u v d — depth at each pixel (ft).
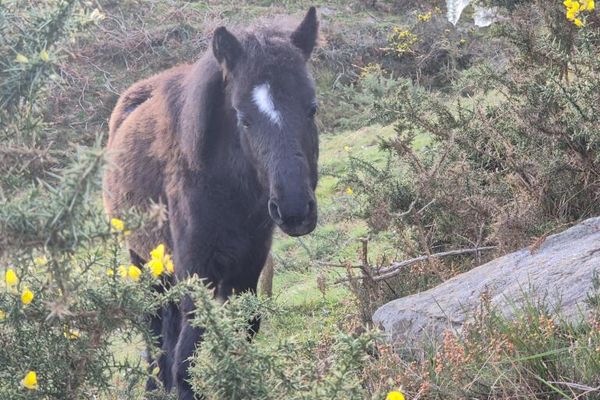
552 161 35.55
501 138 37.60
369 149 93.40
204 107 31.68
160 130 35.19
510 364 23.72
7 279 18.80
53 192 17.10
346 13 154.10
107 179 38.75
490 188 37.35
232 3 152.97
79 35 20.72
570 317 25.21
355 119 120.88
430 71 129.90
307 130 29.45
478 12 63.21
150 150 35.76
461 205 37.32
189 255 32.73
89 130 125.18
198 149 31.83
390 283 37.24
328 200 79.82
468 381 23.71
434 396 23.58
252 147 29.22
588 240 30.09
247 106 29.12
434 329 28.25
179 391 31.96
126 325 22.22
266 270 52.39
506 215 34.68
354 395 18.76
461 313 28.68
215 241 32.48
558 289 27.07
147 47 139.33
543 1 43.93
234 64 30.27
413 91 41.52
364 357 18.62
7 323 21.24
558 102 36.29
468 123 39.91
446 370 23.95
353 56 141.79
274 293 57.11
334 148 103.91
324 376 19.43
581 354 23.04
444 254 36.06
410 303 31.07
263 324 45.85
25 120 20.40
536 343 23.79
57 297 19.52
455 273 35.14
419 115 40.50
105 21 143.33
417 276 36.81
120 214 18.61
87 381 22.49
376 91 79.20
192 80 33.12
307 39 32.24
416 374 24.02
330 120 128.16
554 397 22.91
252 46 29.89
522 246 34.37
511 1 54.39
